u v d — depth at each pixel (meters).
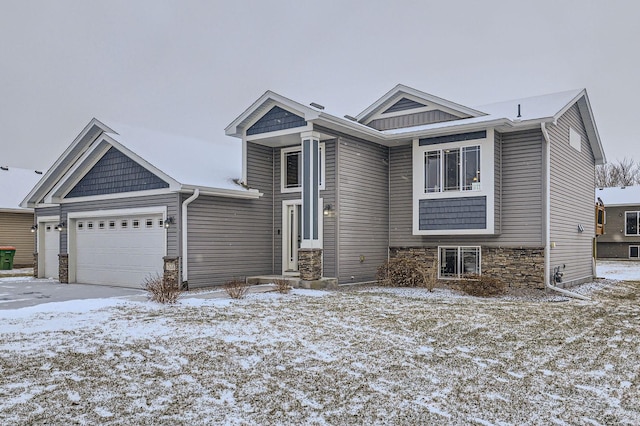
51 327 8.09
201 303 10.67
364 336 7.56
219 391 5.11
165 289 10.85
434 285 13.30
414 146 14.79
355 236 14.66
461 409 4.68
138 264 13.92
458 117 14.98
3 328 8.02
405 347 6.92
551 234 13.47
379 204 15.67
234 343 7.05
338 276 13.99
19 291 13.41
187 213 13.02
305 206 13.78
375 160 15.59
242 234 14.59
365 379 5.53
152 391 5.09
